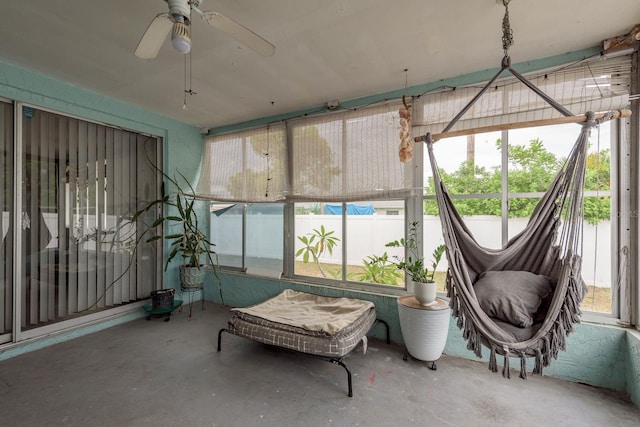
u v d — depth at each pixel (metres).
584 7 1.75
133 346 2.77
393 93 2.95
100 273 3.24
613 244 2.17
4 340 2.55
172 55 2.32
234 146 3.97
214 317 3.57
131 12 1.82
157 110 3.56
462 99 2.61
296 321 2.49
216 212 4.27
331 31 2.00
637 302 2.05
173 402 1.94
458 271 1.81
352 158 3.07
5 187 2.57
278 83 2.81
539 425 1.75
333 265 3.35
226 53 2.29
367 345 2.79
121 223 3.44
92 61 2.44
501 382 2.19
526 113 2.34
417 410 1.87
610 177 2.18
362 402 1.95
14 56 2.37
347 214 3.26
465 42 2.13
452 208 1.89
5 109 2.56
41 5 1.75
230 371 2.33
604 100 2.11
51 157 2.85
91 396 2.00
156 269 3.81
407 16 1.85
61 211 2.93
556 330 1.59
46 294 2.81
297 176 3.43
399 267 2.62
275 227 3.74
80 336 2.99
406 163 2.79
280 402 1.95
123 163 3.45
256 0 1.69
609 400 1.97
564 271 1.61
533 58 2.35
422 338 2.34
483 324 1.71
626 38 2.02
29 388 2.08
